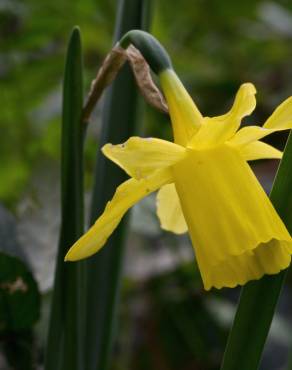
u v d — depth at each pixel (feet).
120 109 1.33
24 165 2.05
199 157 1.14
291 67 3.04
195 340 2.03
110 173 1.32
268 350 2.08
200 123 1.14
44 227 1.51
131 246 2.02
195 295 2.07
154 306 2.06
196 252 1.12
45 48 2.51
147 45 1.18
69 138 1.24
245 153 1.17
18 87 2.14
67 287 1.26
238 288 2.25
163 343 2.06
